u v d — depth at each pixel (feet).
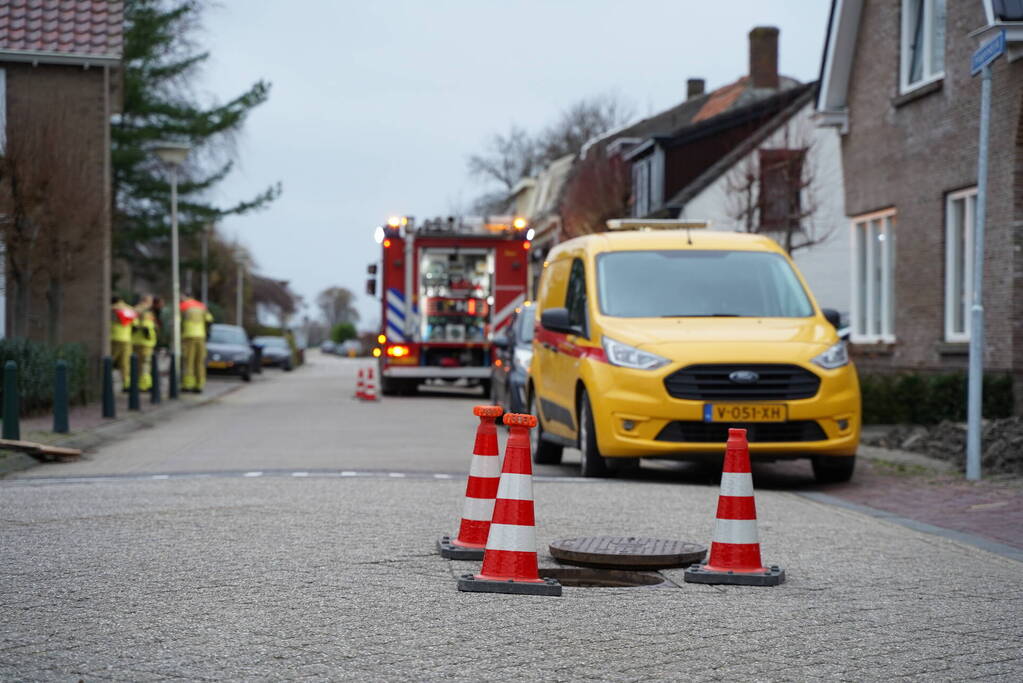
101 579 23.65
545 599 22.71
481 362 104.17
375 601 22.11
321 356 415.44
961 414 60.75
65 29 89.71
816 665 18.20
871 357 75.66
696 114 194.59
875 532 31.27
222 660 17.89
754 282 44.88
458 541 26.76
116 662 17.71
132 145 133.08
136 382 77.82
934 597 23.34
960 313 65.87
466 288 103.76
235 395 110.83
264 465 46.19
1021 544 29.60
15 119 75.36
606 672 17.63
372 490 37.45
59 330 80.02
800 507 36.09
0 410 67.31
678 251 45.91
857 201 77.56
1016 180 59.36
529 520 23.59
